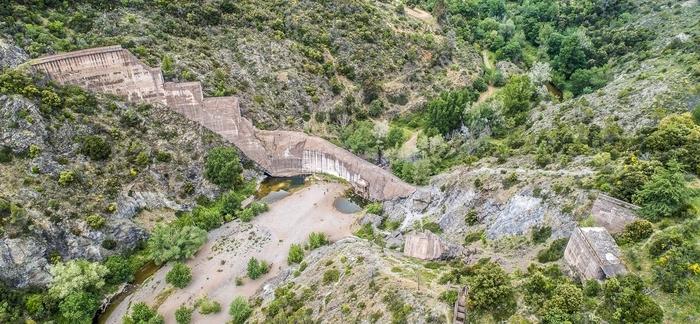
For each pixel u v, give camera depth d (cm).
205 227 10288
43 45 10412
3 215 8406
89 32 11306
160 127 11194
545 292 5944
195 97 11394
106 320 8475
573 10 18212
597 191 7294
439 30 16962
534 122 11481
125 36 11631
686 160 7181
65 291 8162
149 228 9981
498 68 16175
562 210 7550
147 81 11044
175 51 12088
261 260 9619
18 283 8269
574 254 6544
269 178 12262
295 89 13225
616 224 6769
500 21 18875
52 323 7938
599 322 5384
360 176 11631
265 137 12019
